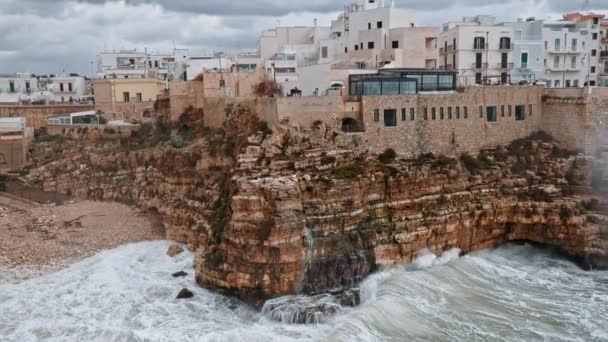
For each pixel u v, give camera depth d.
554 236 59.94
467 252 59.88
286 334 42.28
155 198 70.75
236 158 55.72
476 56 89.69
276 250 47.62
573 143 69.00
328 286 50.06
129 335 42.34
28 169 89.44
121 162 81.06
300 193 49.97
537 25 97.44
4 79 141.00
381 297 46.91
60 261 58.34
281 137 54.41
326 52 99.31
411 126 61.47
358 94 61.91
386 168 56.47
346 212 51.97
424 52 88.81
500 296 49.97
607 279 55.28
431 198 57.28
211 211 57.72
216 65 99.69
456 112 64.69
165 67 143.38
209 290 50.97
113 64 147.75
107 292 50.59
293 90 78.81
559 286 52.94
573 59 100.69
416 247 55.22
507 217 61.16
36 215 72.88
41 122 105.69
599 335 42.97
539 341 41.97
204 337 41.56
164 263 57.94
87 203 78.44
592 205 60.97
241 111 61.91
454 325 43.91
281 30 110.00
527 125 70.94
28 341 41.84
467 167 62.88
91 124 95.94
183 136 74.19
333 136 56.75
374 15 93.56
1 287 51.41
